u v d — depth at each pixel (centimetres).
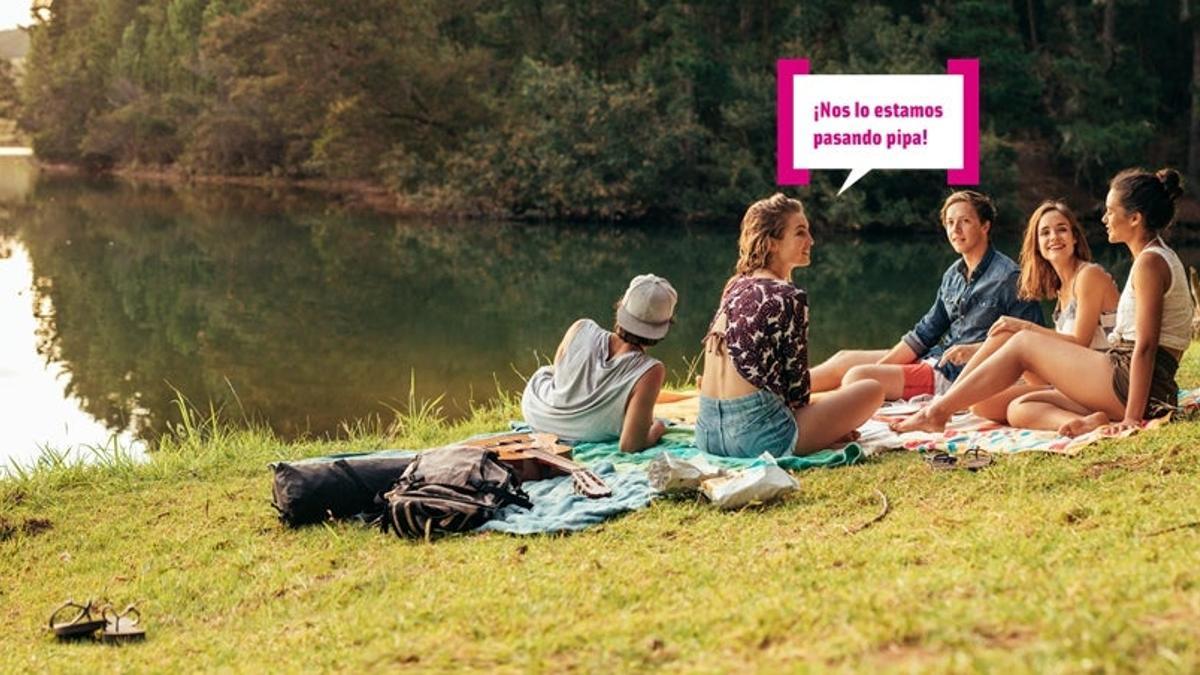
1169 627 277
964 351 675
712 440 614
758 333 592
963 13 3594
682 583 402
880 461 582
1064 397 623
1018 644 277
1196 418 580
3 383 1377
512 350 1631
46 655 421
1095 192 3606
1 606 499
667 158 3491
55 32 7481
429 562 484
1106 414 598
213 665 387
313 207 4062
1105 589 312
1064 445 562
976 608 304
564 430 662
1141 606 293
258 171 5391
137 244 2948
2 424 1175
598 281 2434
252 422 1182
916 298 2258
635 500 541
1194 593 306
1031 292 695
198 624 452
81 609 470
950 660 260
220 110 5141
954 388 624
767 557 425
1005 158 3416
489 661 333
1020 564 369
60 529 602
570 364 659
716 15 3916
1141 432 556
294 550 528
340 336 1750
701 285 2398
